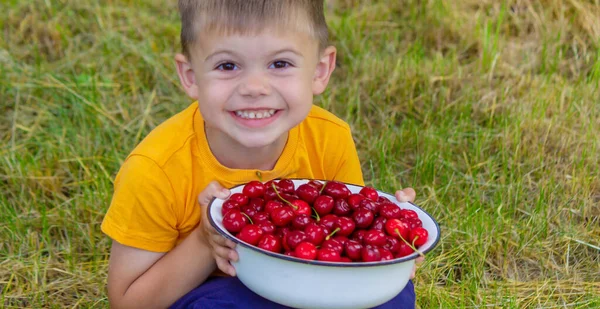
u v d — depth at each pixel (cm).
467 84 386
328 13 473
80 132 359
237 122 192
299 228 173
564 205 306
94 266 274
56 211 307
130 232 201
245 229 169
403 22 447
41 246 284
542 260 276
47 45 426
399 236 173
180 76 207
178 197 204
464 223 289
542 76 391
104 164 335
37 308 251
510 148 345
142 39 439
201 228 198
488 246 280
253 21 183
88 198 308
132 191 199
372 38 440
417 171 328
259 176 210
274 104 190
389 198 201
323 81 213
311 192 188
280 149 215
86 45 429
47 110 376
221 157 209
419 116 375
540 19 436
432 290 248
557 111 364
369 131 367
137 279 202
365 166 345
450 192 318
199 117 210
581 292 258
